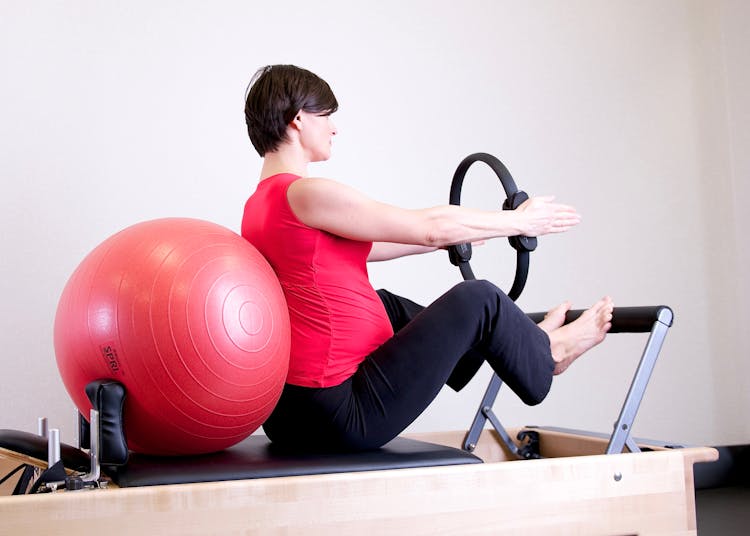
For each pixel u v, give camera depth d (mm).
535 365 1659
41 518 1183
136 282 1344
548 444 2385
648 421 3521
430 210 1635
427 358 1580
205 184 2906
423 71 3295
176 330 1331
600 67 3619
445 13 3363
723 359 3684
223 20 2984
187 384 1349
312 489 1337
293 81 1699
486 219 1673
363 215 1559
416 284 3188
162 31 2889
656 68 3723
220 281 1384
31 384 2619
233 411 1416
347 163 3129
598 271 3504
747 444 3646
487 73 3408
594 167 3551
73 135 2732
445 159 3295
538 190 3438
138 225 1477
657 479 1619
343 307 1597
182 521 1254
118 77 2809
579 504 1537
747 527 2621
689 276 3664
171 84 2883
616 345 3484
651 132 3678
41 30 2719
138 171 2812
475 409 3221
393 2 3275
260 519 1299
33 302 2643
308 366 1575
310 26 3125
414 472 1412
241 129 2980
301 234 1572
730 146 3791
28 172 2666
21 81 2678
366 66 3201
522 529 1482
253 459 1471
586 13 3625
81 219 2723
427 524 1410
